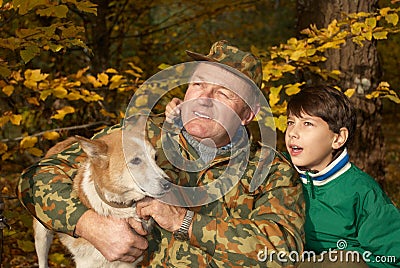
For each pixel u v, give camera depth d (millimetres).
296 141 3410
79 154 3602
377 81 5438
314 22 5488
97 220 3039
